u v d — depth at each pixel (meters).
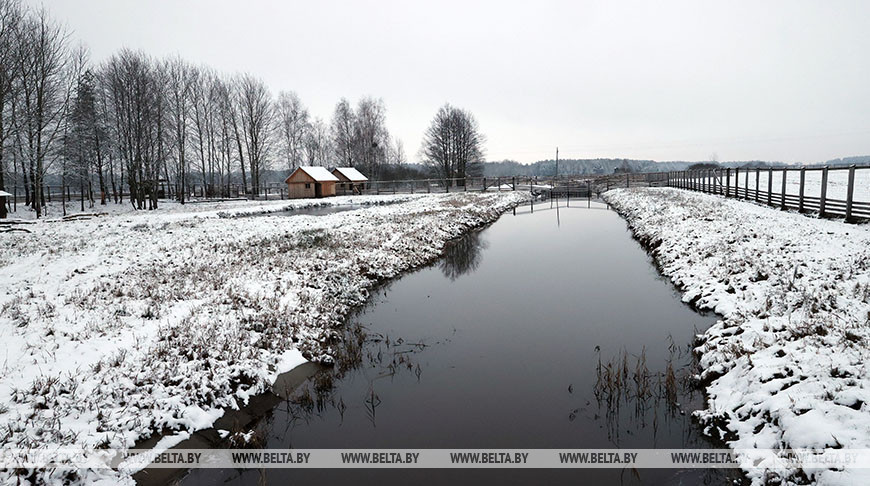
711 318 8.84
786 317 6.96
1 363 6.09
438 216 23.33
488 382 6.78
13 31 27.31
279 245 14.59
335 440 5.54
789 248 10.55
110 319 7.82
